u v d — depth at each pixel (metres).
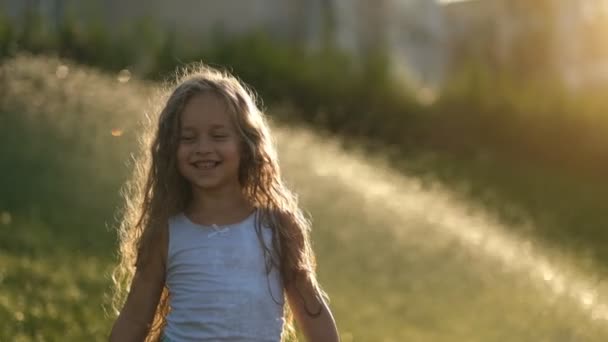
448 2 43.47
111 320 10.23
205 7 27.73
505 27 42.22
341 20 31.38
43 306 10.40
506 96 29.61
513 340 13.09
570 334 13.75
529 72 40.69
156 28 24.50
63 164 16.88
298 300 4.76
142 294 4.77
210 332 4.54
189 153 4.65
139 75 23.45
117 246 14.09
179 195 4.77
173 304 4.68
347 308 13.17
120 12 27.20
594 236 23.47
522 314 14.41
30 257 12.63
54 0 25.25
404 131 28.12
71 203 15.48
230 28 28.08
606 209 25.98
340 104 27.42
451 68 38.72
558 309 14.83
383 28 33.84
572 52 41.59
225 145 4.65
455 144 28.58
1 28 20.95
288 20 29.72
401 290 14.88
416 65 36.31
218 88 4.71
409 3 36.22
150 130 4.93
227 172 4.67
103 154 17.36
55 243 13.62
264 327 4.61
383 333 12.11
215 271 4.58
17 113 18.28
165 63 23.98
